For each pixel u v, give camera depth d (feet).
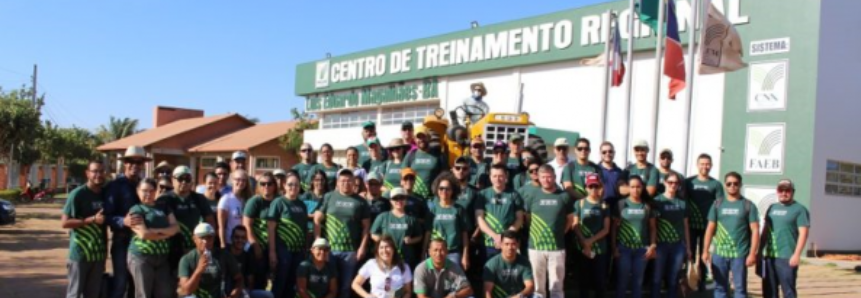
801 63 66.23
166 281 28.07
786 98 66.85
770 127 67.77
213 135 157.28
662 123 75.97
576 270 34.65
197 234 27.04
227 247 30.14
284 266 30.22
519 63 91.30
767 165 67.82
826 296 45.29
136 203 28.55
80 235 27.43
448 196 30.68
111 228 28.12
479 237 31.91
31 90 145.38
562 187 34.04
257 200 30.45
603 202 32.50
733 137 70.23
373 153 38.27
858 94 71.26
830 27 66.90
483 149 35.40
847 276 55.01
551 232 31.07
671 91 50.62
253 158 133.69
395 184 35.37
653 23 51.98
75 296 27.45
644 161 34.27
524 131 42.75
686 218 33.78
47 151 171.42
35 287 39.75
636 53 78.74
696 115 73.36
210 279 27.32
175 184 29.30
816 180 66.28
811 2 65.77
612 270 34.45
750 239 32.86
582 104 84.28
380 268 29.32
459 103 100.89
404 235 30.42
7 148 117.50
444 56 102.63
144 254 27.48
